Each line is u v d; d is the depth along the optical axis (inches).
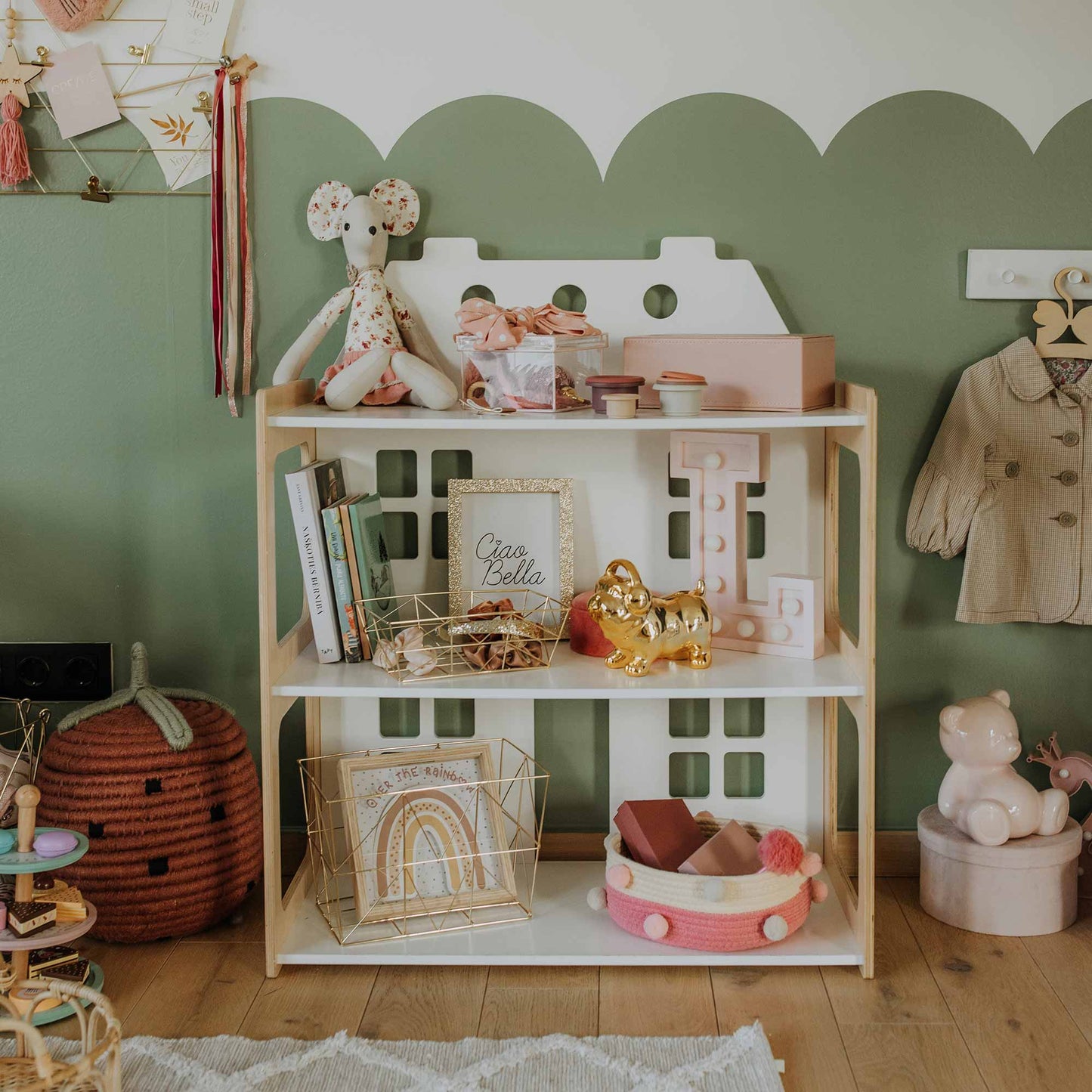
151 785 68.9
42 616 79.5
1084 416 75.1
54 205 75.7
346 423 64.8
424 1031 62.0
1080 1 72.7
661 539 76.9
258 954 70.1
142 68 74.4
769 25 73.3
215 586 79.2
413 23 73.7
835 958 67.0
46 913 60.6
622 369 75.7
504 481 75.4
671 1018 63.1
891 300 75.6
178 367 77.1
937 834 73.5
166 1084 57.0
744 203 74.9
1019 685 79.1
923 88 73.7
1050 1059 59.4
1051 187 74.4
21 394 77.4
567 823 80.4
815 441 76.0
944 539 75.1
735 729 79.3
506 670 69.5
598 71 73.9
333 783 78.7
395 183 74.2
